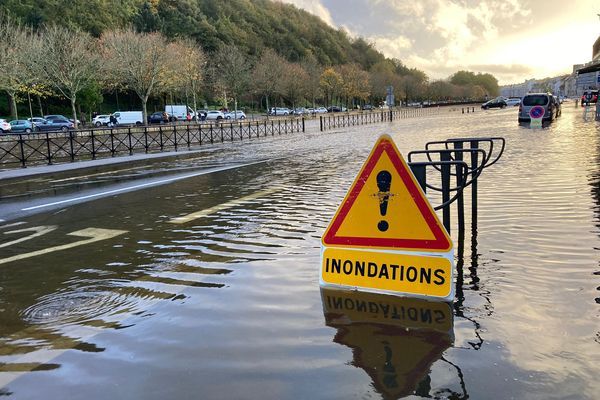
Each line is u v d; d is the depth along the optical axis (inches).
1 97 2316.7
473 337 120.6
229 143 1028.5
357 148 737.6
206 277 177.5
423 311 136.2
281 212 289.7
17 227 283.3
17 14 2377.0
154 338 129.3
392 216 146.7
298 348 119.5
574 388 97.9
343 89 3646.7
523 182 338.3
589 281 153.9
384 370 107.7
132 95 2876.5
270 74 2748.5
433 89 5580.7
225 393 101.3
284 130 1417.3
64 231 266.7
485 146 622.8
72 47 1519.4
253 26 4293.8
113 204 344.2
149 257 207.8
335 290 154.3
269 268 183.5
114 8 2849.4
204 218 282.7
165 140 1074.7
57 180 501.7
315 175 448.5
